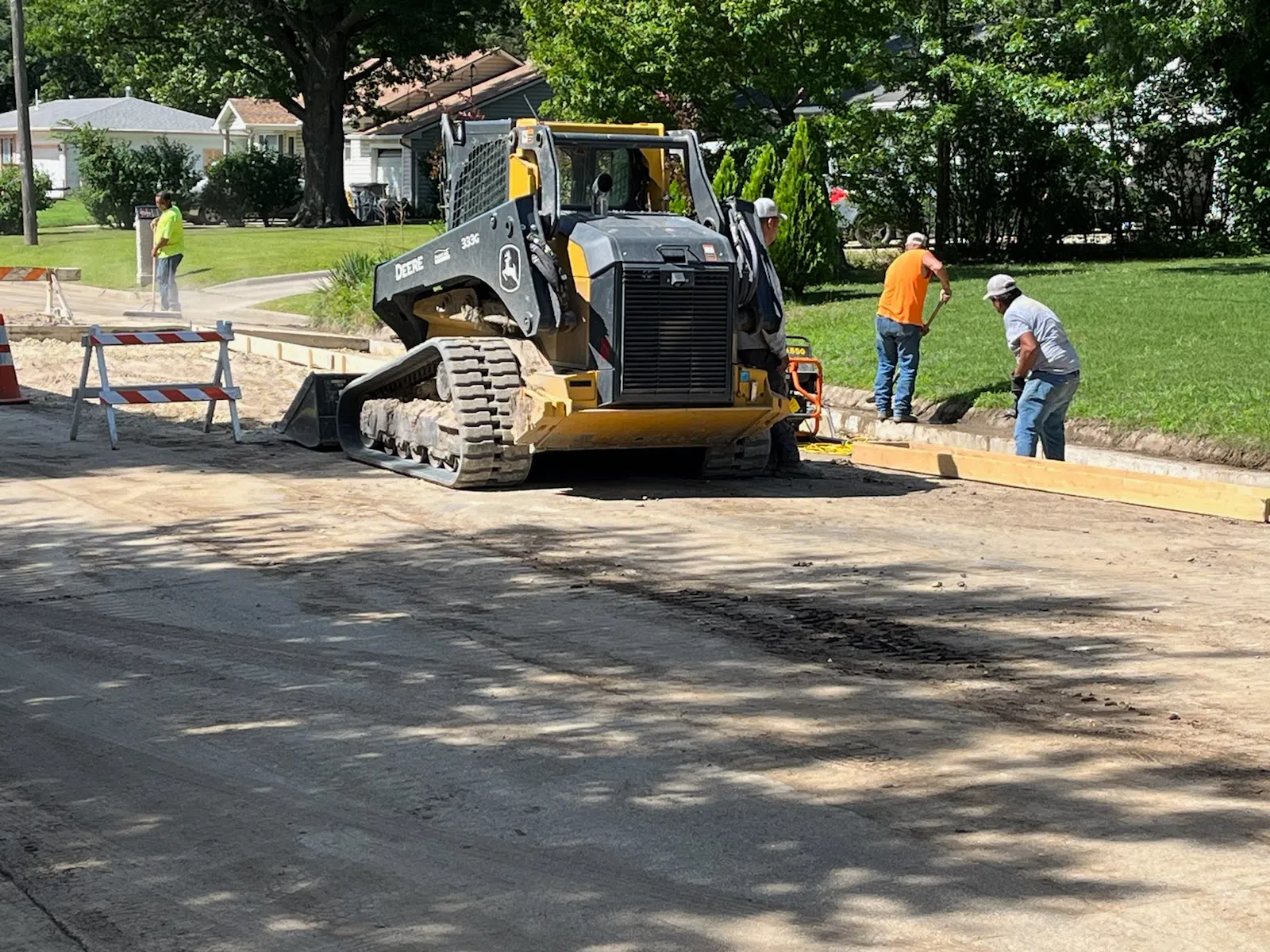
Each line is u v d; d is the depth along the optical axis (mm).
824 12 26484
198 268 35719
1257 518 11422
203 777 6082
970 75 29844
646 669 7520
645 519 11344
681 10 26156
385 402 13938
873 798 5801
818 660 7668
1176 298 21141
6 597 9031
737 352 12594
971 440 15281
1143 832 5469
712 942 4652
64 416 16641
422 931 4746
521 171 12617
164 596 9031
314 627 8336
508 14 52719
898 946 4621
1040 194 32562
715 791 5879
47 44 55500
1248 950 4598
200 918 4852
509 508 11734
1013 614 8578
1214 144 30344
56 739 6566
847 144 29156
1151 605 8812
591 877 5121
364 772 6117
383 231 46312
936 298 22625
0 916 4879
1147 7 26422
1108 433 14875
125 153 55344
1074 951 4590
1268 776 6035
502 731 6602
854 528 11094
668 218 12695
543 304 12031
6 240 48156
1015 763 6180
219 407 17469
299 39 53562
